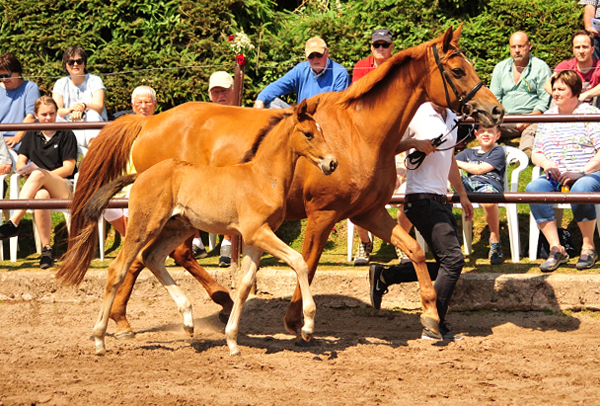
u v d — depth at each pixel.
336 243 8.68
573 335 6.39
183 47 11.47
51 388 4.75
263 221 5.39
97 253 8.64
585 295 6.95
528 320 6.86
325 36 11.59
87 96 9.88
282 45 11.49
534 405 4.47
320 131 5.34
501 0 11.47
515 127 9.97
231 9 11.59
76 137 9.11
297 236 8.88
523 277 7.05
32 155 8.66
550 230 7.38
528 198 6.64
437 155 6.13
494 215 7.59
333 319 7.12
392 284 6.58
